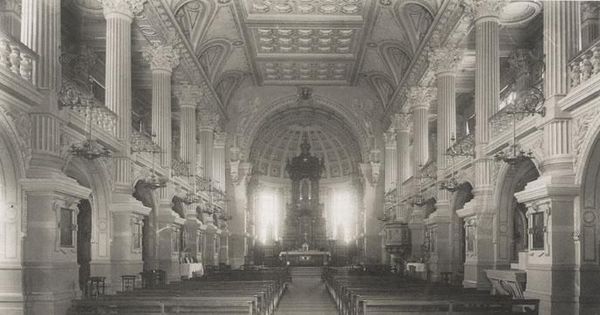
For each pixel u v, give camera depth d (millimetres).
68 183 11703
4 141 10773
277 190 46375
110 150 15742
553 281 11438
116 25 16734
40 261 11211
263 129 40531
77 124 13062
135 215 16234
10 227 11148
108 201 15742
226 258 34344
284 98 37438
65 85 12781
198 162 33625
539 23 21141
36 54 11570
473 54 23422
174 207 24141
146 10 18969
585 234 11406
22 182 11188
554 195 11484
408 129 30672
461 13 18781
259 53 31000
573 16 11953
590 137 10938
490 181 16312
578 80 11469
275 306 17953
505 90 24656
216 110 32188
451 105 21219
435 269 20344
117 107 16406
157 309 10953
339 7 25094
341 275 22719
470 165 17688
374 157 37312
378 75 33250
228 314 10992
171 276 20219
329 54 31141
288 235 43562
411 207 26984
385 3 23594
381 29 26625
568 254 11477
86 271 16953
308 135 45719
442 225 20281
